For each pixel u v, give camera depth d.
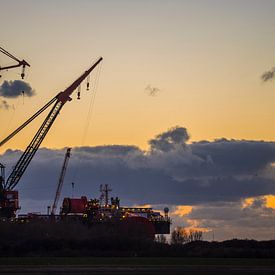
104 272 115.88
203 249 186.88
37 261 146.25
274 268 129.88
